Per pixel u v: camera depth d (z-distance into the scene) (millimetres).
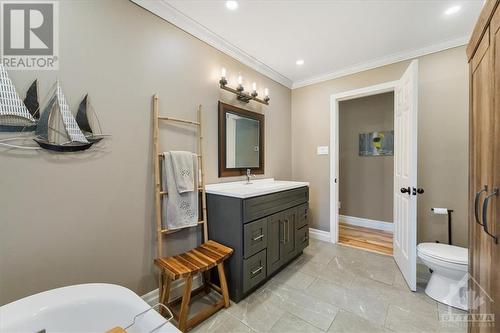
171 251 1793
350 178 3934
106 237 1437
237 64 2410
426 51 2277
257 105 2705
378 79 2590
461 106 2125
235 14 1782
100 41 1395
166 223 1714
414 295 1795
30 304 961
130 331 980
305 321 1519
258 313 1602
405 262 2008
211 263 1530
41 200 1192
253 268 1810
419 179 2324
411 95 1857
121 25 1489
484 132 937
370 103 3707
